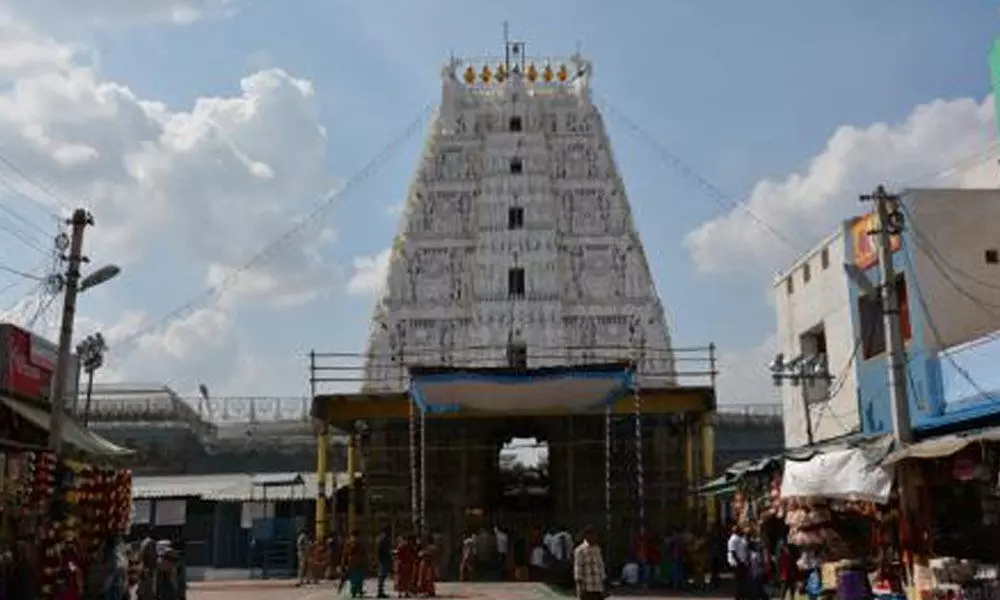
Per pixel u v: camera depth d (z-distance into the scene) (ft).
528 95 180.65
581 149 176.45
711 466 127.95
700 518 128.57
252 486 176.55
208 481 195.31
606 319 165.07
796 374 102.78
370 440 141.08
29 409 80.23
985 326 83.30
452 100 179.73
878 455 68.80
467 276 167.43
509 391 111.55
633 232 171.94
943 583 62.54
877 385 89.40
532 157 173.17
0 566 65.98
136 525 176.04
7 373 78.23
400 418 128.16
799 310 108.47
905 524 68.23
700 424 130.21
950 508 68.74
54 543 77.15
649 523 136.05
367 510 137.28
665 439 139.95
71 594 74.23
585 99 180.45
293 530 161.38
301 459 230.07
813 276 104.68
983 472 62.39
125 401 231.71
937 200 85.05
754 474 94.48
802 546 79.05
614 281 167.53
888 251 72.23
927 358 82.02
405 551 100.17
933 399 81.00
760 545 89.10
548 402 115.85
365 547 129.90
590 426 141.59
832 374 99.19
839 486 68.44
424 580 99.50
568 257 169.07
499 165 172.76
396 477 139.64
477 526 135.64
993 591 61.36
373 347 163.94
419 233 169.89
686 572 112.78
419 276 167.43
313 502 179.93
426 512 137.69
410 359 161.68
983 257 84.64
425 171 174.70
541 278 165.99
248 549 176.76
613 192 173.17
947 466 67.82
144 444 224.74
